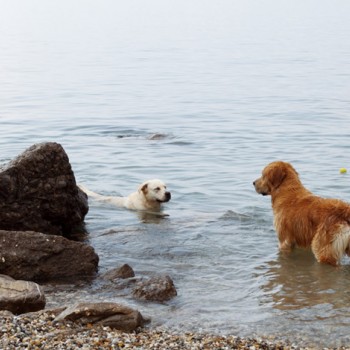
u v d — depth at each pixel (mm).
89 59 49812
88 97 31547
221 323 8297
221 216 13109
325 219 10359
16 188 11555
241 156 18562
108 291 9547
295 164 17344
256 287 9625
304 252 11023
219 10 137375
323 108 27109
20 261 9883
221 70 42594
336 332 7965
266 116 25406
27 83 36781
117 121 24891
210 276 10125
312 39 65938
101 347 7137
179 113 26609
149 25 92562
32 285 8812
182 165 17656
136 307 8867
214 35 72625
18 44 62656
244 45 60375
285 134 21625
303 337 7832
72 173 12336
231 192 15086
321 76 38719
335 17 106938
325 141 20344
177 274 10227
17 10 149750
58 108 28078
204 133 22156
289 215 10836
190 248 11328
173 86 35406
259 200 14352
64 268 10141
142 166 17609
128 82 37250
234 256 10953
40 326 7707
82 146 20125
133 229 12414
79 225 12875
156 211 13945
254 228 12336
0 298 8430
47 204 11914
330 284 9656
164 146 20062
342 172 16297
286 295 9273
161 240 11750
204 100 30266
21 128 23172
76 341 7262
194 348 7293
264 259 10773
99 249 11414
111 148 19844
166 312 8688
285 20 100750
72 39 68688
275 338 7812
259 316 8523
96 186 15805
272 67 43906
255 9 139125
